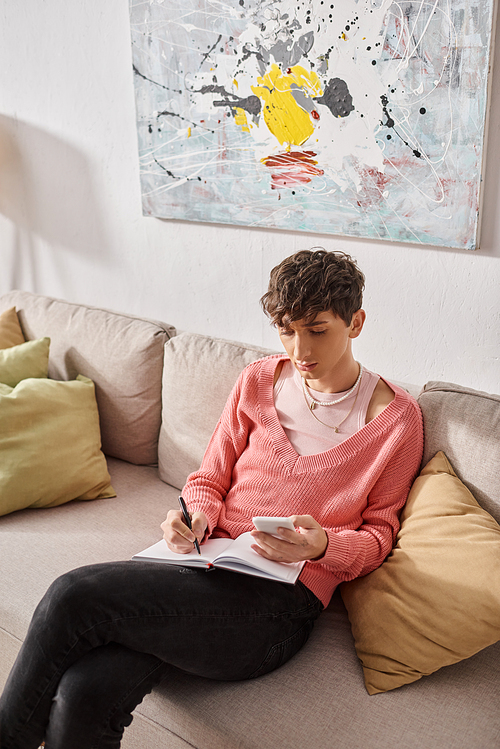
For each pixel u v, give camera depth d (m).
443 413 1.36
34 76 2.46
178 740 1.13
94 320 1.97
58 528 1.61
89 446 1.78
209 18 1.88
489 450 1.27
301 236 1.91
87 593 1.09
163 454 1.81
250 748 1.03
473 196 1.54
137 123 2.15
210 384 1.68
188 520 1.25
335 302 1.21
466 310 1.67
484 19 1.42
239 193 1.98
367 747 1.01
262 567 1.13
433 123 1.55
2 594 1.38
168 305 2.35
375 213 1.72
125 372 1.85
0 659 1.39
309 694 1.12
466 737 1.02
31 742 1.11
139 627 1.09
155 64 2.04
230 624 1.14
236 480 1.43
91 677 1.05
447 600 1.13
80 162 2.43
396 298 1.78
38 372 1.91
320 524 1.29
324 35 1.67
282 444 1.35
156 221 2.27
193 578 1.17
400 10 1.53
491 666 1.16
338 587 1.41
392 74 1.58
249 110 1.87
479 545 1.16
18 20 2.43
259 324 2.12
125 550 1.51
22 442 1.68
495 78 1.46
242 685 1.15
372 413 1.34
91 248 2.52
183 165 2.08
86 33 2.24
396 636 1.15
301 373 1.30
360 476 1.30
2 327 2.10
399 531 1.30
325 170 1.77
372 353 1.88
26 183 2.65
